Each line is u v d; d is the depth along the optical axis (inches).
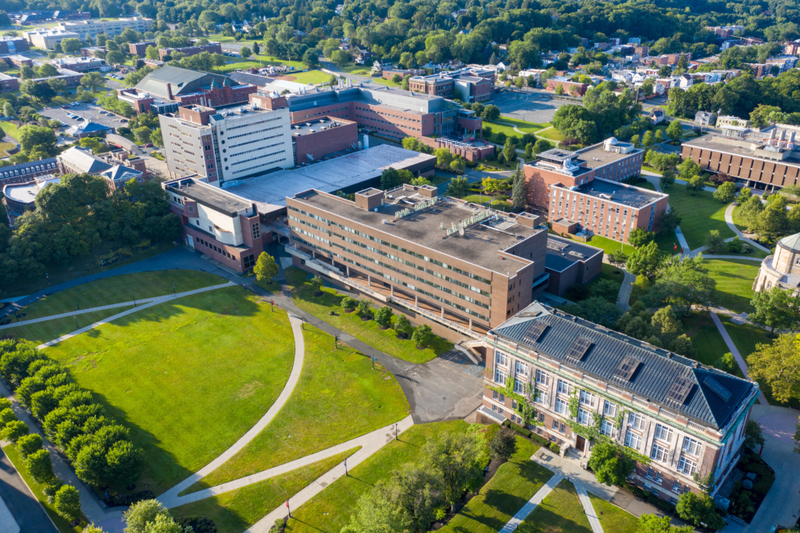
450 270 5802.2
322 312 6565.0
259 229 7593.5
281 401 5177.2
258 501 4163.4
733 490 4005.9
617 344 4165.8
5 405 4854.8
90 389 5374.0
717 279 7003.0
